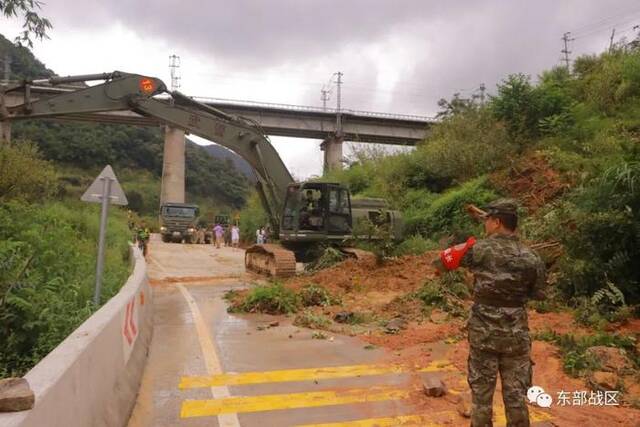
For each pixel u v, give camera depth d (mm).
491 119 22719
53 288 7289
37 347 5703
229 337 7875
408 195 22719
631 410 4977
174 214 36750
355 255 14273
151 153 92250
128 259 15422
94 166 83500
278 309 9742
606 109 19609
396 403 5172
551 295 9375
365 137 49969
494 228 3986
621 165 9328
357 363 6520
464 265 3975
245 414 4887
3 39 21078
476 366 3869
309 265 15359
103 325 4496
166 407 5043
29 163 16969
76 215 18219
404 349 7172
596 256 9047
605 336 6980
